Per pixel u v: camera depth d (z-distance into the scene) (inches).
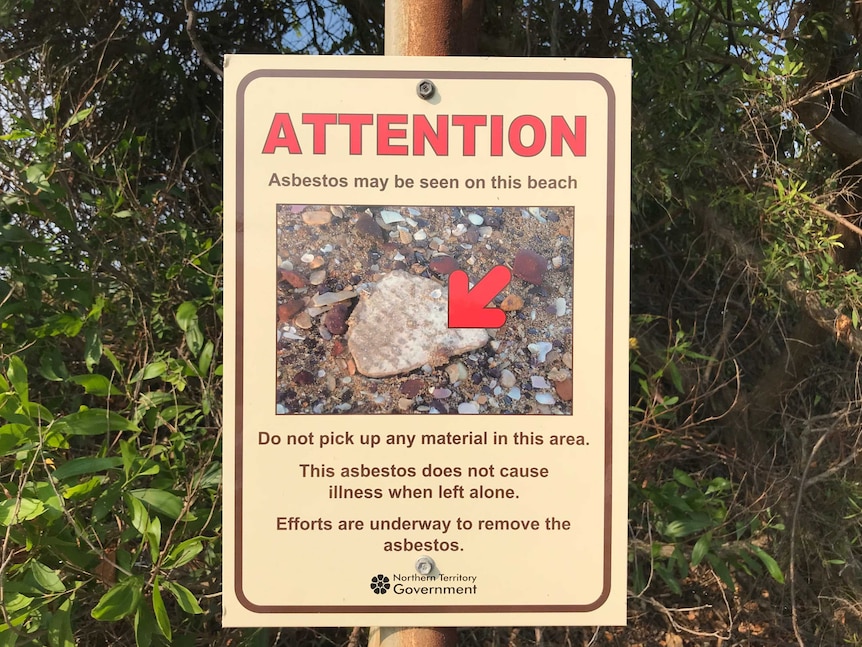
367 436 53.9
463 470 54.2
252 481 53.5
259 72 53.6
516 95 54.2
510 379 54.2
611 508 54.6
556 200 54.4
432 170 54.1
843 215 104.9
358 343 53.9
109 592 60.6
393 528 54.1
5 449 62.9
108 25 104.9
